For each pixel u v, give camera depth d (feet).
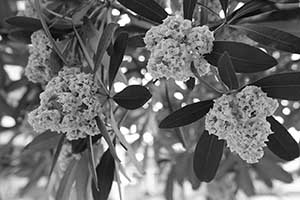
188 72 1.73
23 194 4.06
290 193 5.07
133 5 2.01
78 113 1.83
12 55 3.44
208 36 1.73
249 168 3.88
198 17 2.21
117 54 1.94
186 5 1.92
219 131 1.73
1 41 3.08
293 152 1.92
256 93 1.72
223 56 1.65
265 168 3.72
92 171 1.89
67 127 1.83
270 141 1.94
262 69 1.75
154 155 3.84
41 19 1.91
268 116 1.81
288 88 1.76
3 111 3.54
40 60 2.12
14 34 2.22
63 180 2.55
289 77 1.74
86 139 2.07
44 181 4.30
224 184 4.21
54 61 2.09
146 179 4.25
